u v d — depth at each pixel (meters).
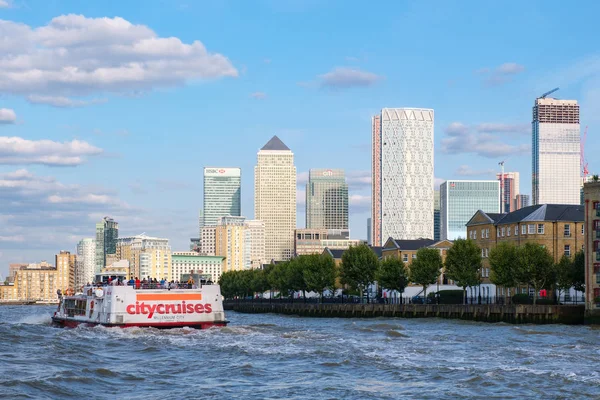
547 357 69.81
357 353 72.06
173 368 63.94
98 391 53.78
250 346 77.06
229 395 52.34
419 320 147.12
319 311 192.50
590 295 128.62
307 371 62.22
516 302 159.88
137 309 90.44
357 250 194.62
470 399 50.72
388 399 50.84
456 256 161.38
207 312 93.38
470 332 104.88
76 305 103.00
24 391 52.00
